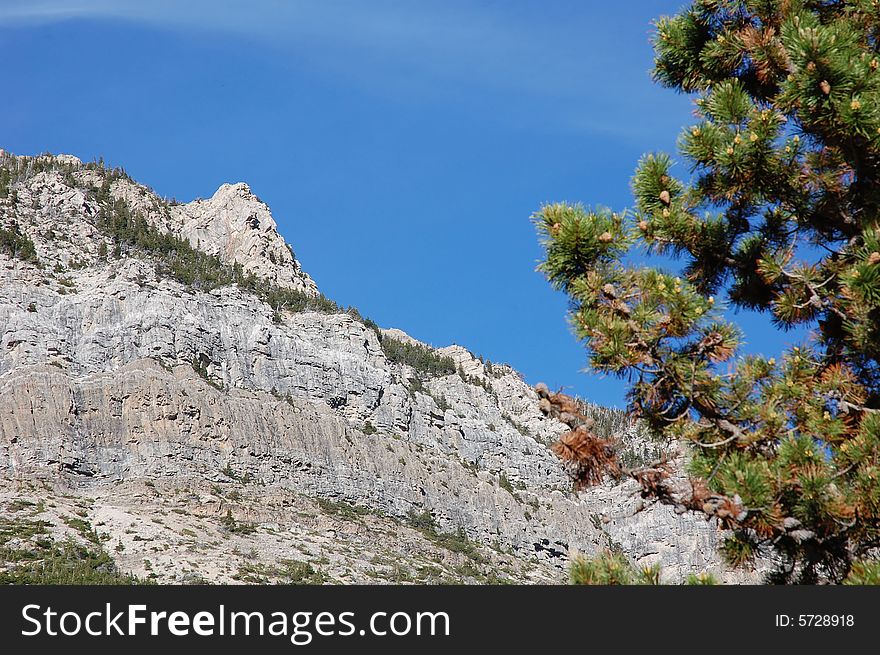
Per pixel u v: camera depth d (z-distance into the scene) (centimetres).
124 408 10562
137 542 7931
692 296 1198
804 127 1356
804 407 1184
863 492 1056
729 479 1094
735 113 1373
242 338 12550
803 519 1093
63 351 11000
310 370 12756
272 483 10631
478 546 11412
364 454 11856
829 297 1288
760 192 1366
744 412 1184
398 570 8969
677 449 1174
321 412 12175
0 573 6481
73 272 12719
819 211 1370
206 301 12725
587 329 1198
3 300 11200
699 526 10906
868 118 1239
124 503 9050
